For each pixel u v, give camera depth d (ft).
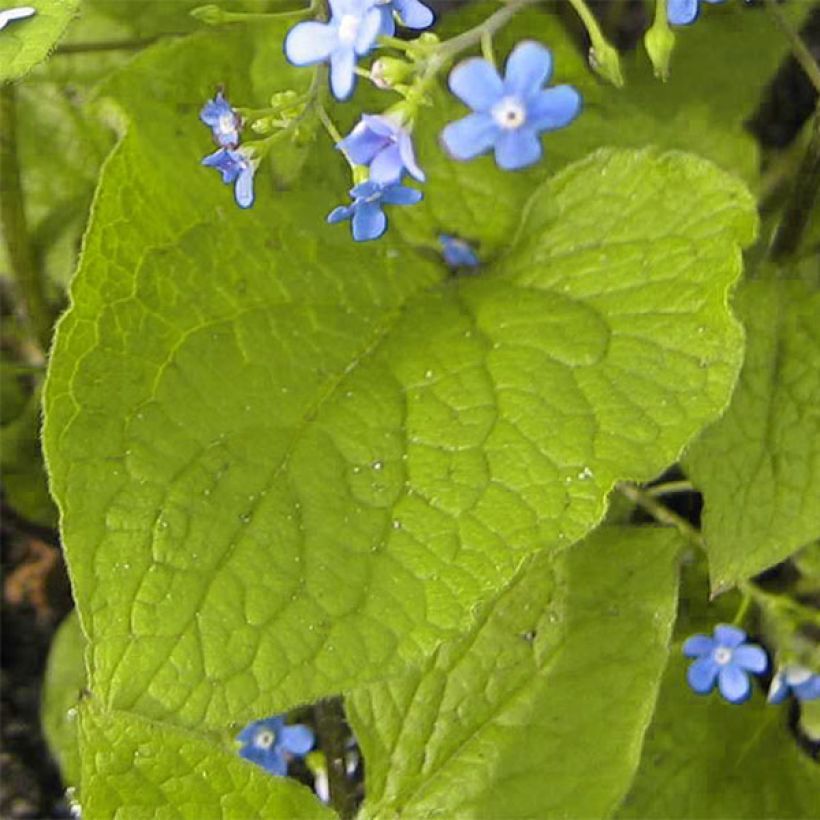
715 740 0.76
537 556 0.73
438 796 0.72
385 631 0.65
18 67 0.66
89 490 0.65
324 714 0.76
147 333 0.68
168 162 0.72
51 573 0.89
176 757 0.68
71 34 0.81
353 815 0.77
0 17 0.66
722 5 0.80
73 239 0.84
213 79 0.74
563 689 0.72
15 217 0.80
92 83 0.82
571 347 0.68
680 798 0.75
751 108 0.79
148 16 0.81
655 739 0.75
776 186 0.80
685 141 0.78
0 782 0.88
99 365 0.67
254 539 0.65
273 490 0.66
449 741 0.72
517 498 0.66
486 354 0.69
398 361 0.69
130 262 0.68
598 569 0.73
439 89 0.76
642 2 0.89
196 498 0.66
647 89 0.79
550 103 0.61
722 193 0.69
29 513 0.84
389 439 0.67
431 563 0.65
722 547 0.70
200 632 0.64
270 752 0.76
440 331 0.70
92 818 0.68
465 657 0.72
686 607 0.78
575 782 0.71
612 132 0.78
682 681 0.76
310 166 0.73
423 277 0.73
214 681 0.64
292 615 0.65
